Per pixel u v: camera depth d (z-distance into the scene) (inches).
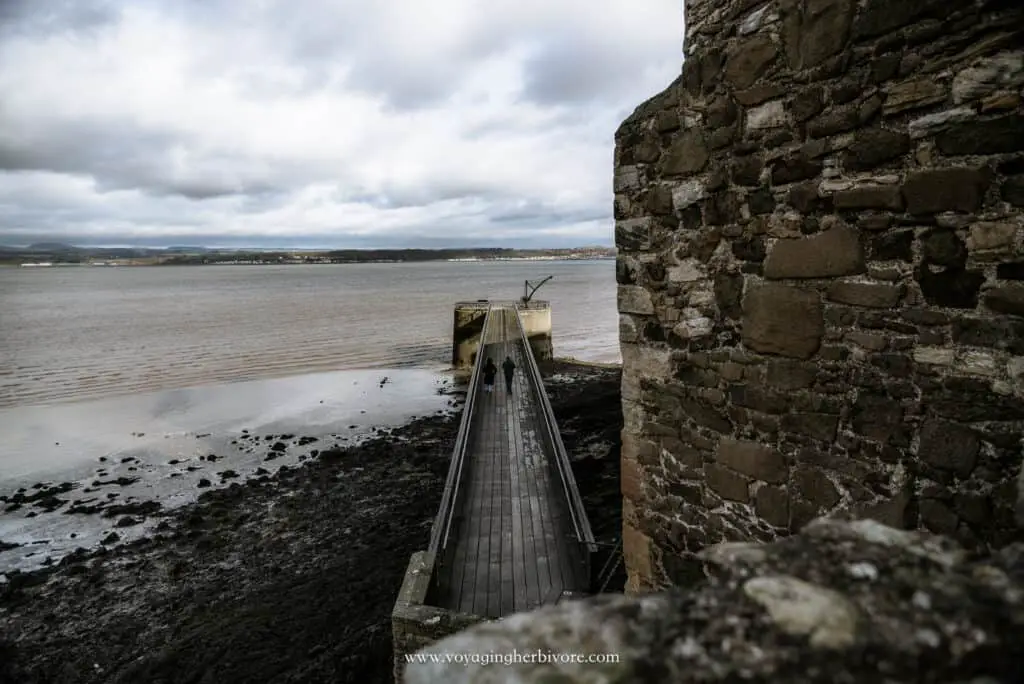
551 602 264.2
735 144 124.6
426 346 1592.0
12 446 771.4
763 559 53.3
